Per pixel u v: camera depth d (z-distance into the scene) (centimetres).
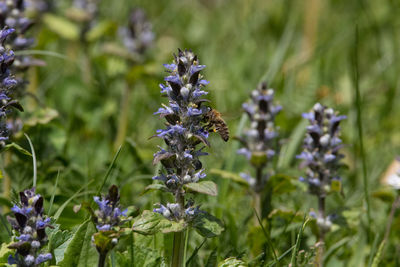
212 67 1171
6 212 591
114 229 398
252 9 1468
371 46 1300
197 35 1452
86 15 1009
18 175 618
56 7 1112
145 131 924
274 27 1375
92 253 443
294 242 573
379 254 527
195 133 431
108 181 671
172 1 1547
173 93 430
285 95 982
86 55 1035
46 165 658
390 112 1010
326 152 545
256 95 625
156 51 1266
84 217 534
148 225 429
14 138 607
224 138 572
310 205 693
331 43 1216
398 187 608
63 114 930
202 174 441
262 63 1187
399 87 1096
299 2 1388
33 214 386
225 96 987
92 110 947
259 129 622
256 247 559
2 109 453
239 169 779
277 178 612
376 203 722
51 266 412
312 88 992
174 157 433
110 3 1454
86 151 788
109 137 908
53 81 995
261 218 605
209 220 450
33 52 653
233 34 1393
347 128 946
